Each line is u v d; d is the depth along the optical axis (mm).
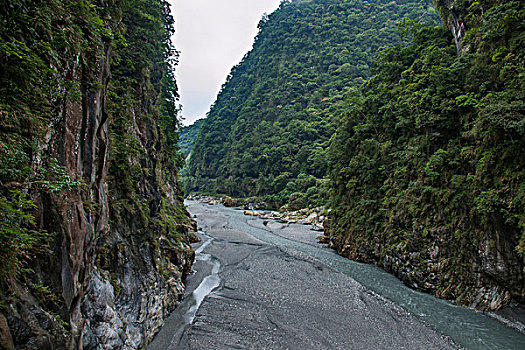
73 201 6055
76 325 5918
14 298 4156
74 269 5930
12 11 4617
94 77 7188
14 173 4238
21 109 4633
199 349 11008
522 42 14391
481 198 14180
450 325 13141
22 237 4191
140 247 11773
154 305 11789
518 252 12781
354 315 14055
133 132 13227
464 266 15219
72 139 6172
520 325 12648
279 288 17328
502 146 13656
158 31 17062
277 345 11477
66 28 5984
